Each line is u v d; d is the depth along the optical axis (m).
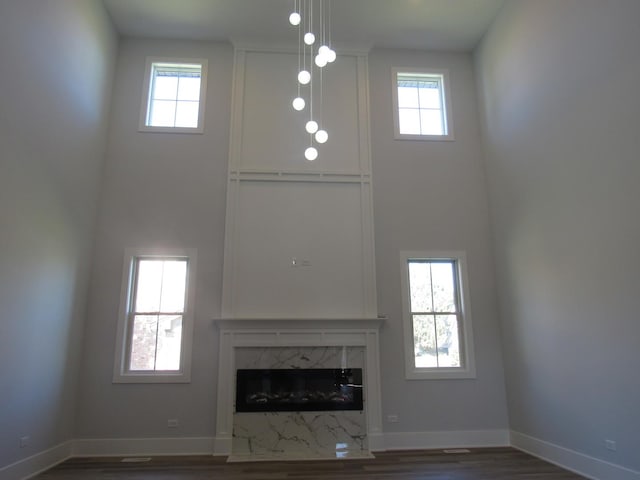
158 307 5.48
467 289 5.79
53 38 4.41
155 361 5.35
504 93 5.64
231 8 5.66
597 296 3.96
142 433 5.07
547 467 4.42
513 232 5.41
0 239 3.61
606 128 3.86
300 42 6.29
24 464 4.04
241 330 5.34
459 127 6.31
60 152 4.60
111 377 5.17
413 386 5.46
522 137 5.22
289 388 5.29
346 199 5.91
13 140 3.77
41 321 4.30
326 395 5.31
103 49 5.64
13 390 3.85
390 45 6.40
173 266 5.61
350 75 6.32
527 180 5.11
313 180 5.91
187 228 5.65
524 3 5.17
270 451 5.10
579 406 4.19
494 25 5.90
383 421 5.33
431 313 5.77
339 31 6.11
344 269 5.69
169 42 6.22
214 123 6.00
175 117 6.06
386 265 5.77
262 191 5.83
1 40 3.58
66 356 4.82
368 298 5.61
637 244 3.52
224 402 5.16
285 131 6.05
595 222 3.99
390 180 6.04
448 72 6.44
